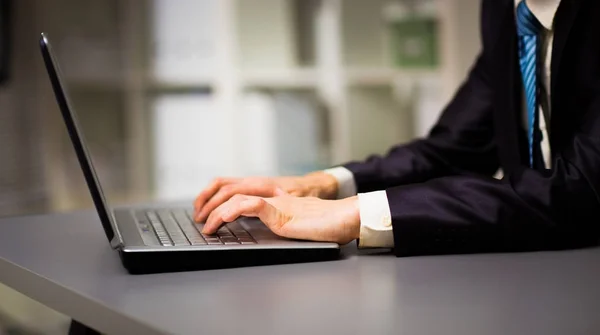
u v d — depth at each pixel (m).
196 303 0.66
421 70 3.21
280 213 0.89
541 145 1.04
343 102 3.21
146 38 3.15
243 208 0.89
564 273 0.76
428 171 1.25
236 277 0.77
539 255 0.86
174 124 3.16
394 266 0.81
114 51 3.15
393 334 0.56
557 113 0.98
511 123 1.09
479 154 1.28
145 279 0.76
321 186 1.14
